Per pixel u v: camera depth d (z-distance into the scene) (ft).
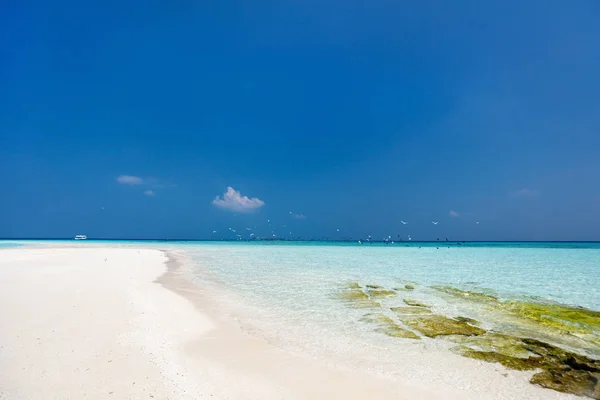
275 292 63.26
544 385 27.07
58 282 60.64
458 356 32.86
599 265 114.11
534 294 62.85
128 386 23.72
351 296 59.62
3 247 199.52
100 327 35.99
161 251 186.50
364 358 32.27
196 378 26.08
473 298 58.54
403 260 134.41
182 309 47.37
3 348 28.96
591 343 36.60
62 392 22.34
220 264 115.44
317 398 24.30
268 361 30.83
